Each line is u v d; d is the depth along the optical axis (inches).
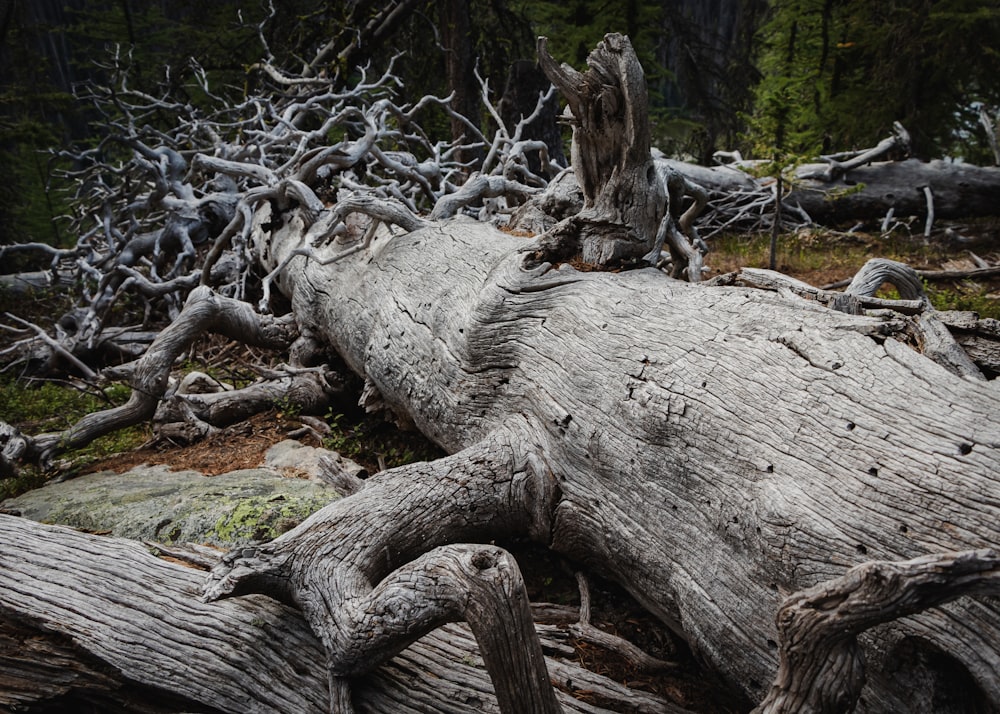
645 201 151.7
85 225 378.6
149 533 153.4
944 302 261.3
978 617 84.1
